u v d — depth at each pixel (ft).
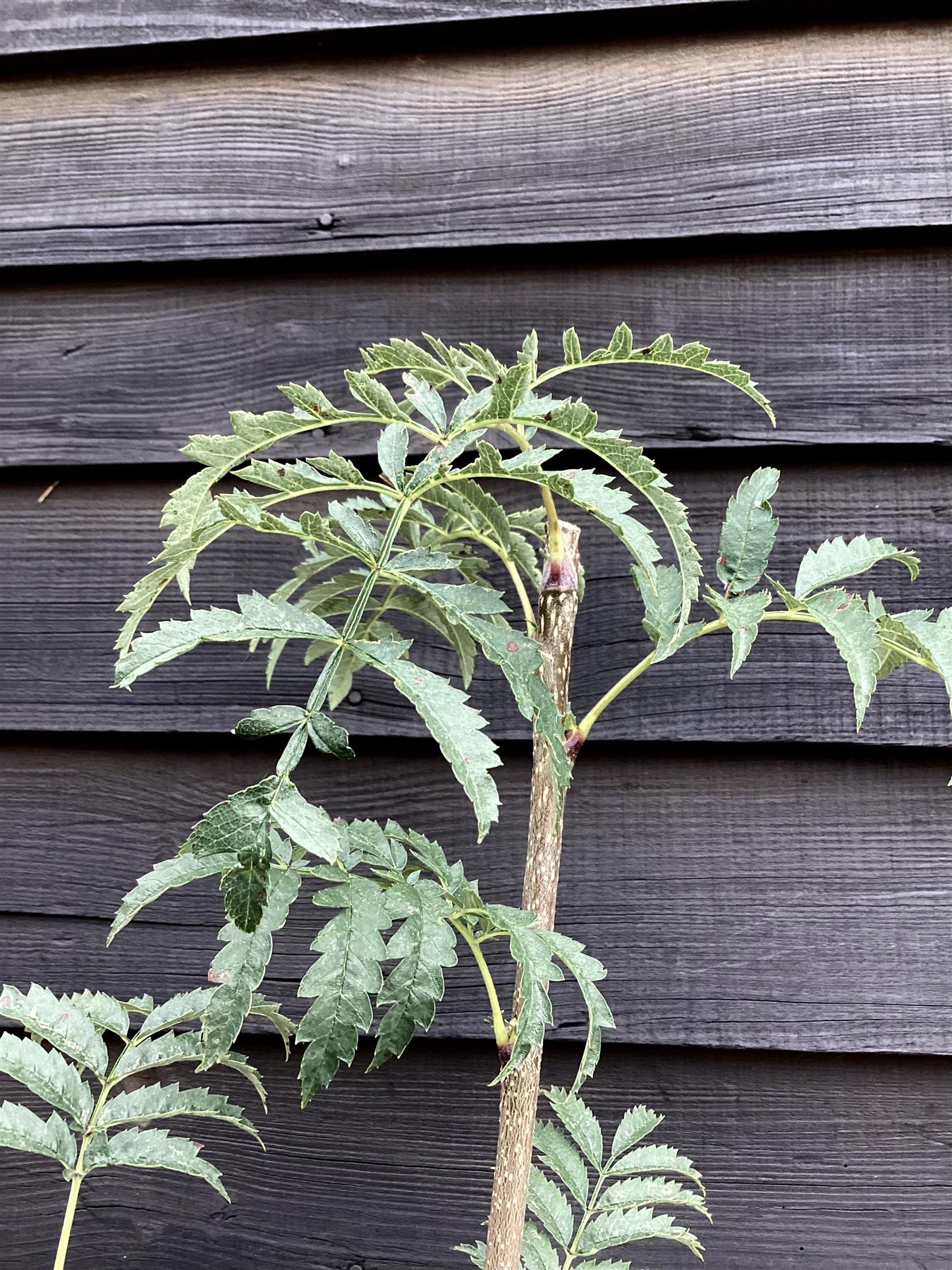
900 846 2.80
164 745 2.98
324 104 3.07
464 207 3.00
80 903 2.94
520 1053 1.88
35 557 3.04
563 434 2.10
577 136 2.99
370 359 2.33
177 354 3.05
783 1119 2.79
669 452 2.91
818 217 2.90
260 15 3.05
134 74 3.14
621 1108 2.81
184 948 2.92
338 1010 1.82
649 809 2.87
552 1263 2.33
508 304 2.98
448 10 2.99
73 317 3.09
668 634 2.24
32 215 3.10
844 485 2.88
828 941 2.79
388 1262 2.82
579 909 2.85
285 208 3.04
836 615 2.13
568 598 2.26
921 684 2.81
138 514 3.04
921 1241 2.74
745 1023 2.79
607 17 2.96
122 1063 2.30
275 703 2.95
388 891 1.99
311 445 2.98
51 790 2.99
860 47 2.94
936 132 2.90
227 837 1.64
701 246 2.95
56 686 2.99
